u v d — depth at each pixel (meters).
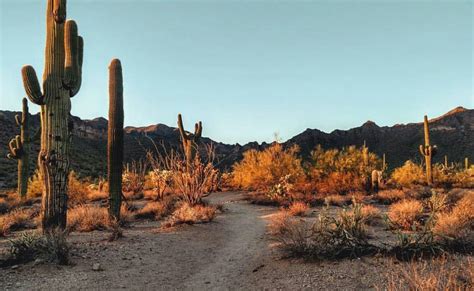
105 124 106.06
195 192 16.34
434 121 110.31
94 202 21.36
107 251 7.98
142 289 5.90
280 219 11.09
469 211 9.69
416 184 28.36
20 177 21.27
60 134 8.94
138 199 23.61
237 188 32.66
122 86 12.19
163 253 8.30
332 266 6.49
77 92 9.58
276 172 28.25
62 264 6.70
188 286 6.23
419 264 6.07
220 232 11.26
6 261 6.71
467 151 86.44
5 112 78.06
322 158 29.36
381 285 5.33
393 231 9.04
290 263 6.98
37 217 13.48
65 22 9.30
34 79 8.79
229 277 6.69
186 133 18.92
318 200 18.94
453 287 4.71
